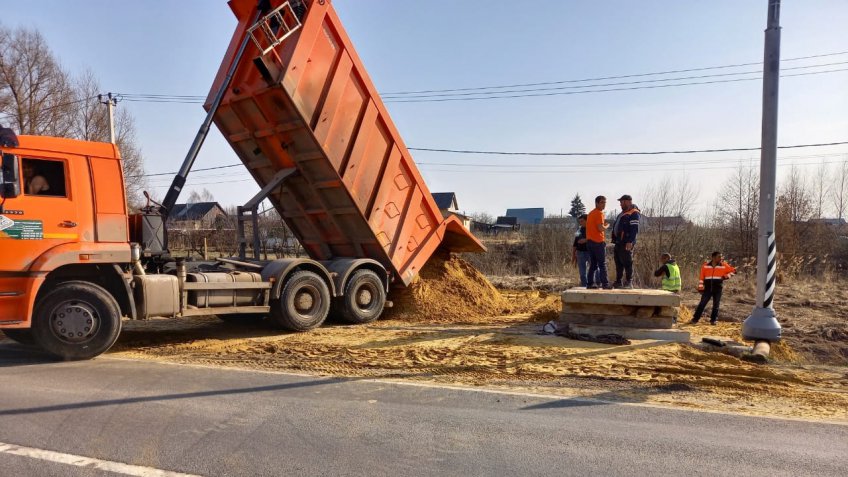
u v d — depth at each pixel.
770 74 9.27
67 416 5.27
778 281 21.22
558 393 6.30
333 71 9.77
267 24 8.97
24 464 4.17
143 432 4.85
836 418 5.49
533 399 6.04
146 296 8.31
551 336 9.63
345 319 11.12
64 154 7.75
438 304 12.20
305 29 9.22
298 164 10.37
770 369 7.51
